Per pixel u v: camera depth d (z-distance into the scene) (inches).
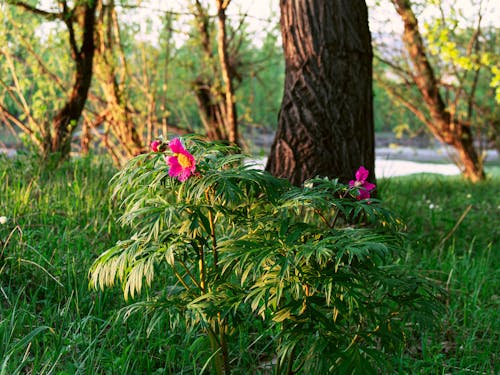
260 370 142.5
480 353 155.1
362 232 113.6
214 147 118.9
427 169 936.9
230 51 571.5
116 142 540.7
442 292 124.0
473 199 395.9
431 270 205.6
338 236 110.2
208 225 112.4
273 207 119.0
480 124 600.4
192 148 119.6
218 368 122.2
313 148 251.9
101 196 248.1
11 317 141.9
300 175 253.0
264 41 593.0
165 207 114.0
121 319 147.9
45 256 183.0
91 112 490.0
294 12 255.8
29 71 480.1
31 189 250.5
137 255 114.7
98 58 458.3
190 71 585.3
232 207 121.6
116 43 484.1
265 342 153.9
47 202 233.0
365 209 114.4
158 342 140.4
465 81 594.2
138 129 509.7
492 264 240.2
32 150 326.6
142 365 134.8
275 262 112.4
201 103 580.1
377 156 1115.3
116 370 130.4
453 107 568.4
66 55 452.1
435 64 553.3
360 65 255.6
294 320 113.0
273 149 261.4
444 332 169.2
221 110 572.4
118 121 474.3
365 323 159.3
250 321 157.6
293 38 255.9
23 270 174.7
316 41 252.4
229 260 109.3
